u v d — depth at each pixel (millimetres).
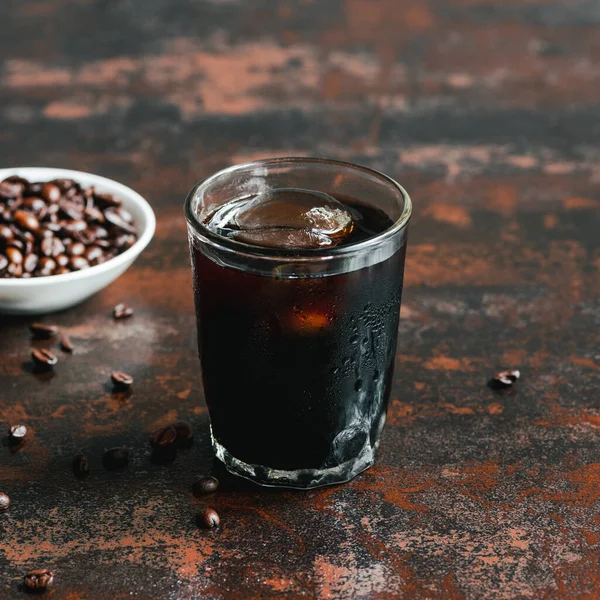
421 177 819
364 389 582
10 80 958
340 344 566
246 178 604
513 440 620
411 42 1067
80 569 565
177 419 633
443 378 654
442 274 725
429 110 908
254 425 582
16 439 620
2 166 824
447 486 599
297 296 555
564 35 1089
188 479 603
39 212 714
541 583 561
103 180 737
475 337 680
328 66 1004
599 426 627
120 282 720
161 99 926
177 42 1062
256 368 568
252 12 1146
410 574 564
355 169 600
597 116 897
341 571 565
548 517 585
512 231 763
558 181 816
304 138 866
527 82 968
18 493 596
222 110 905
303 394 571
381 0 1188
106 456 609
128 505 591
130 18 1126
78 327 687
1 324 689
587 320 692
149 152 847
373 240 556
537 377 655
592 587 559
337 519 585
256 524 583
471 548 573
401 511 588
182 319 693
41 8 1149
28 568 565
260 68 997
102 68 993
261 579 562
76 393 646
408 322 690
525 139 866
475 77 979
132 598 555
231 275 557
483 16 1142
